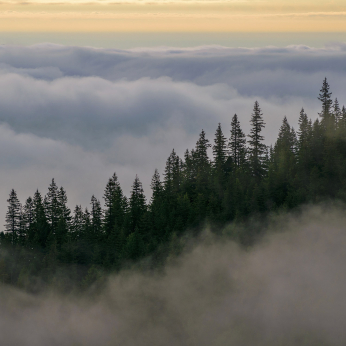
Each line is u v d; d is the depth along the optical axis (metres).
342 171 90.44
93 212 97.25
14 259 88.81
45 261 84.75
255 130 100.38
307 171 94.94
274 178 92.12
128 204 99.06
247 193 91.81
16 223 98.12
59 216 99.06
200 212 88.38
